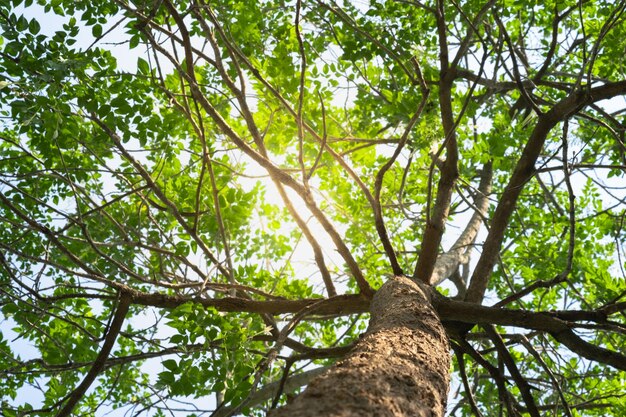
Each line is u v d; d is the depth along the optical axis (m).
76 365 4.41
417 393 1.76
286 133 5.11
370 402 1.51
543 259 6.68
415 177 6.41
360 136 5.24
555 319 4.08
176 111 4.91
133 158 4.41
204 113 5.43
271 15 5.77
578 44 7.23
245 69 5.53
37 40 4.17
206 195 5.24
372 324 2.83
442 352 2.37
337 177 5.76
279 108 4.57
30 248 5.73
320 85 5.27
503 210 4.69
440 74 4.61
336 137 5.13
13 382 5.63
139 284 6.18
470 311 4.09
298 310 4.41
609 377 6.75
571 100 4.59
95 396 6.75
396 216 6.57
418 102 4.54
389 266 6.59
